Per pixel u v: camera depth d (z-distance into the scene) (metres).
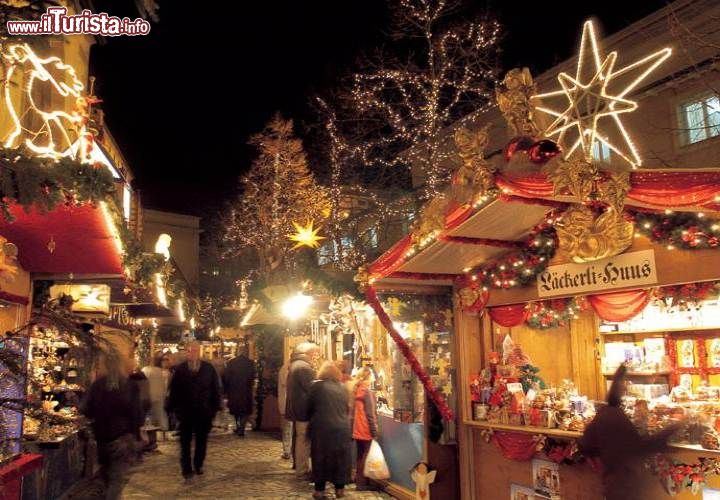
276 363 15.09
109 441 7.08
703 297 4.73
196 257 35.53
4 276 4.88
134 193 13.61
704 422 4.66
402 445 7.89
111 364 4.65
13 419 5.34
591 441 4.51
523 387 6.56
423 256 6.09
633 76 12.65
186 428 9.18
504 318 6.42
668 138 12.09
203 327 30.06
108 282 8.02
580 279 5.52
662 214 4.77
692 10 11.51
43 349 8.09
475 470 6.66
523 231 5.91
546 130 5.39
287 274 15.30
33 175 4.20
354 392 8.47
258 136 21.14
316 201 19.80
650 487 4.66
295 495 8.14
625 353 6.97
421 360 7.68
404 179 19.77
